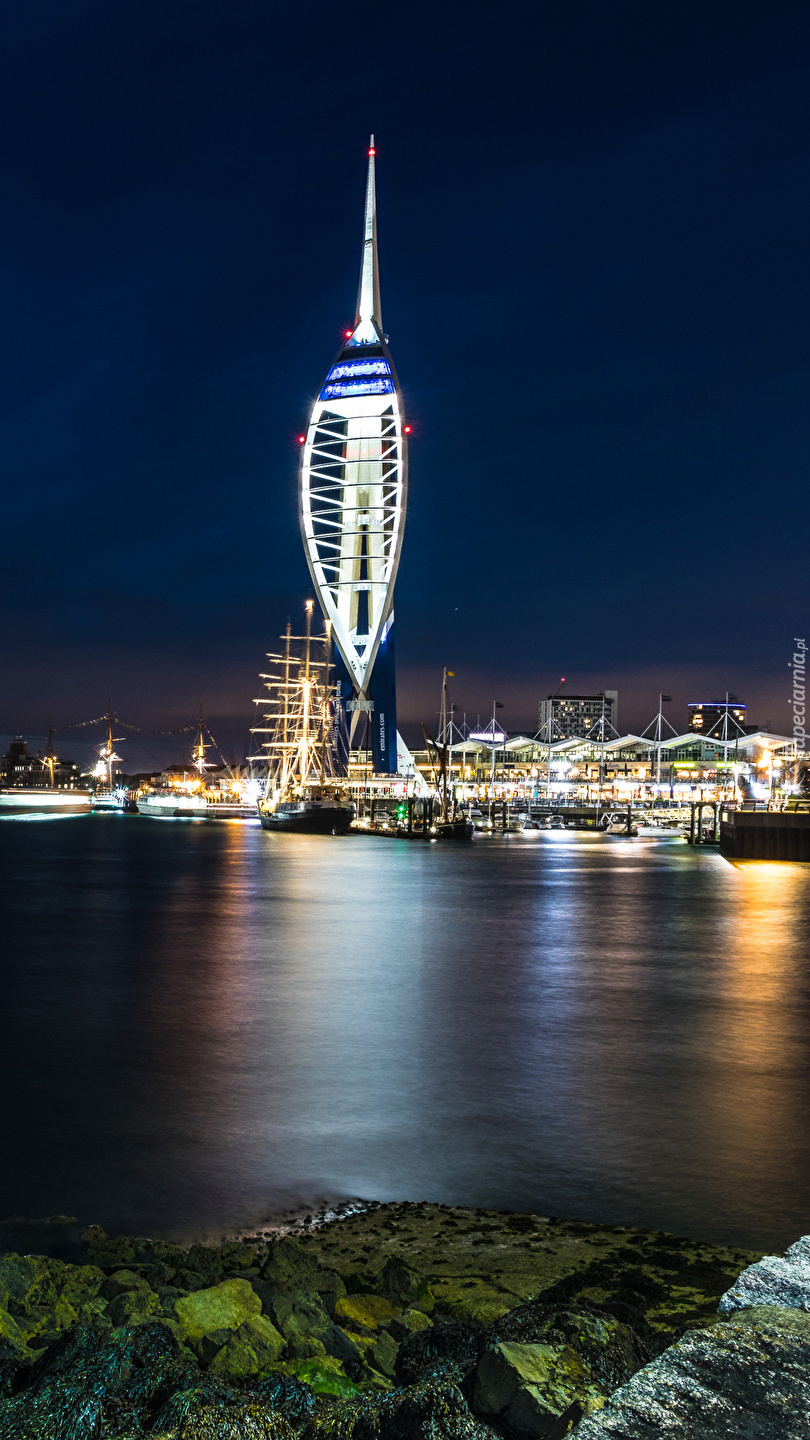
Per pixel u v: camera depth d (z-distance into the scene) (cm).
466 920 6134
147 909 6700
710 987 3838
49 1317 1033
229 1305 994
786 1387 333
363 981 3950
